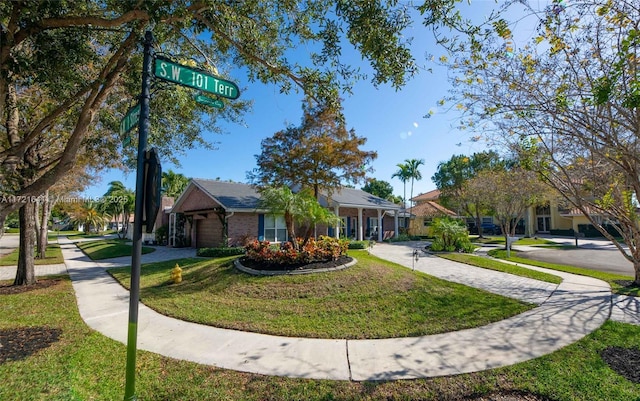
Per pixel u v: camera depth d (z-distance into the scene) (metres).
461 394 3.38
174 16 3.91
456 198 29.92
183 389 3.45
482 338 4.91
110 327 5.54
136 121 2.98
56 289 8.67
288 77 5.19
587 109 4.09
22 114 7.80
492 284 8.76
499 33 3.91
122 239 32.25
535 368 3.88
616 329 5.25
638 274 8.71
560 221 39.00
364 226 25.80
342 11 4.04
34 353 4.26
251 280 7.82
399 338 4.95
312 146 15.80
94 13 4.59
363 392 3.41
